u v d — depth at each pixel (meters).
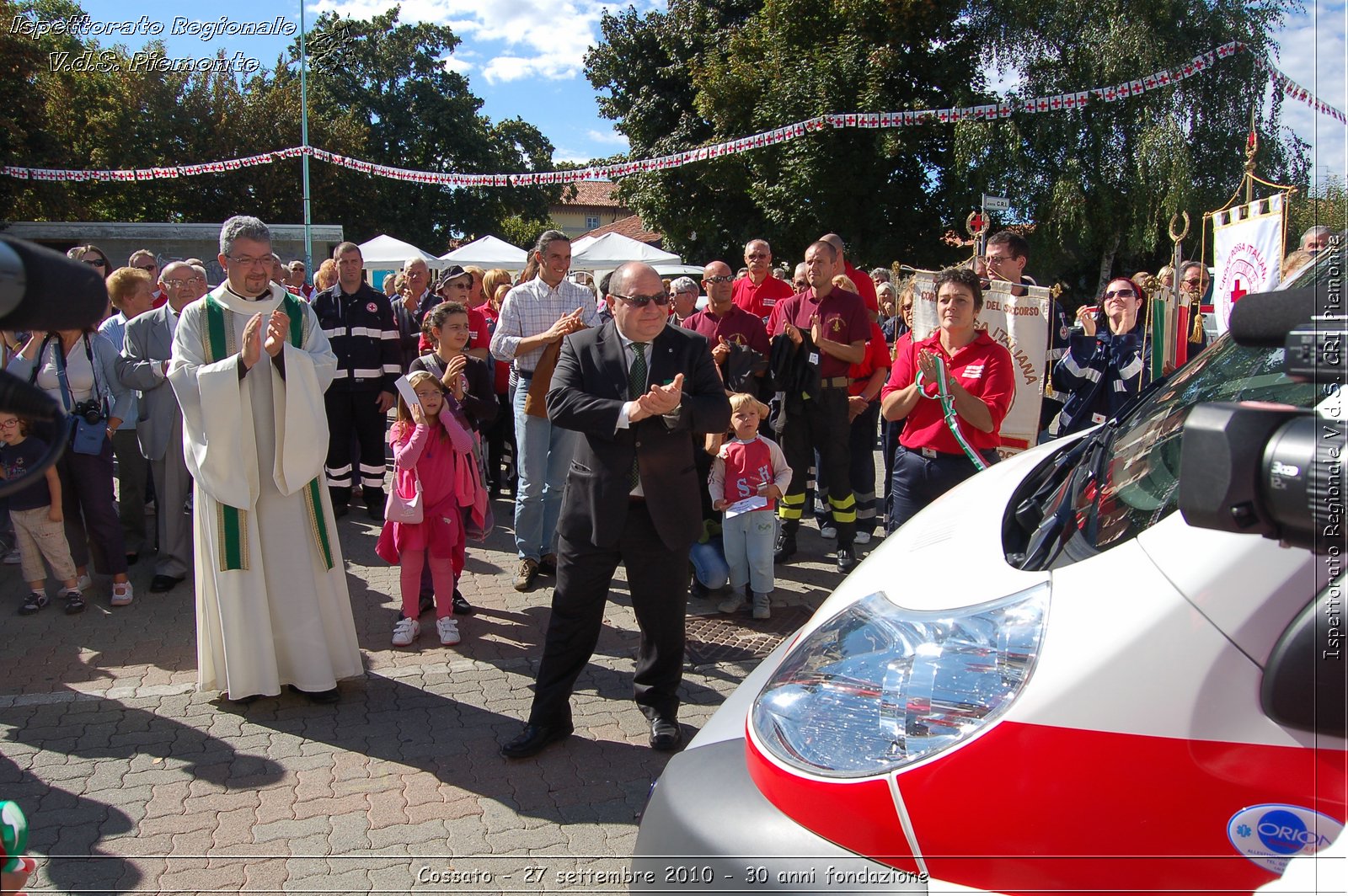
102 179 16.84
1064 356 5.09
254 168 26.38
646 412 3.23
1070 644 1.52
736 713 2.10
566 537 3.51
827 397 5.69
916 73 20.33
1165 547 1.53
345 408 6.94
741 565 5.07
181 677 4.30
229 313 3.80
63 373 5.04
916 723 1.62
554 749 3.63
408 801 3.26
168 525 5.52
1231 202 16.55
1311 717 1.38
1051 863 1.50
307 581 3.93
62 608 5.23
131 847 2.97
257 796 3.29
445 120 36.31
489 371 6.25
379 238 17.28
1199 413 1.31
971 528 2.06
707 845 1.82
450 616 4.76
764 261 7.05
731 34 23.03
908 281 5.90
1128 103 17.78
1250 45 14.34
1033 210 19.12
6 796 3.27
